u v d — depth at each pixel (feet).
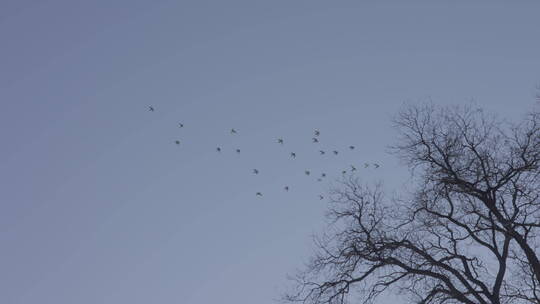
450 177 82.94
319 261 84.28
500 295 80.28
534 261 78.38
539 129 83.71
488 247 80.43
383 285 81.82
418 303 80.33
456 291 78.23
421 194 84.33
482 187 83.25
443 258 81.25
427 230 83.41
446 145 84.69
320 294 82.79
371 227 84.02
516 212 81.46
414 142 86.02
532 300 79.30
